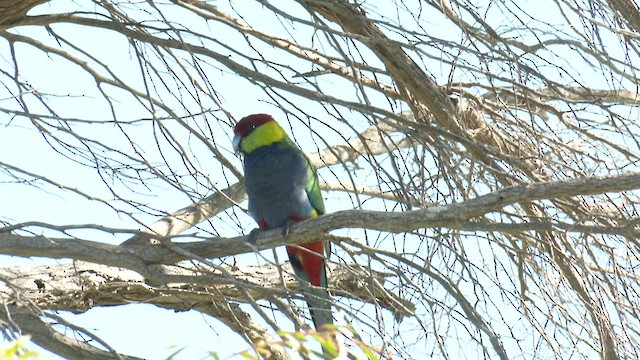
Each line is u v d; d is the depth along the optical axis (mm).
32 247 10883
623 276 10844
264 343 6246
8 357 5008
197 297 13156
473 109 11445
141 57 10344
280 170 12547
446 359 9234
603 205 11328
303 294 9930
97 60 10609
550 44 10445
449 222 10000
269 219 12836
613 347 10328
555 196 9758
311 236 10867
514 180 10133
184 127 10359
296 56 11039
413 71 10891
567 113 11195
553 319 10508
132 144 10281
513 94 11219
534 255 10727
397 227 10195
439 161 10680
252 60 10297
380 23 9961
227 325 13758
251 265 14023
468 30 10172
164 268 11539
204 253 11461
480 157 10789
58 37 10883
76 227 10070
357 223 10391
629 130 9883
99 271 12914
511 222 10570
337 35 10578
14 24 10852
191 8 10383
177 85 10438
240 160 12977
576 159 10812
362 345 6297
